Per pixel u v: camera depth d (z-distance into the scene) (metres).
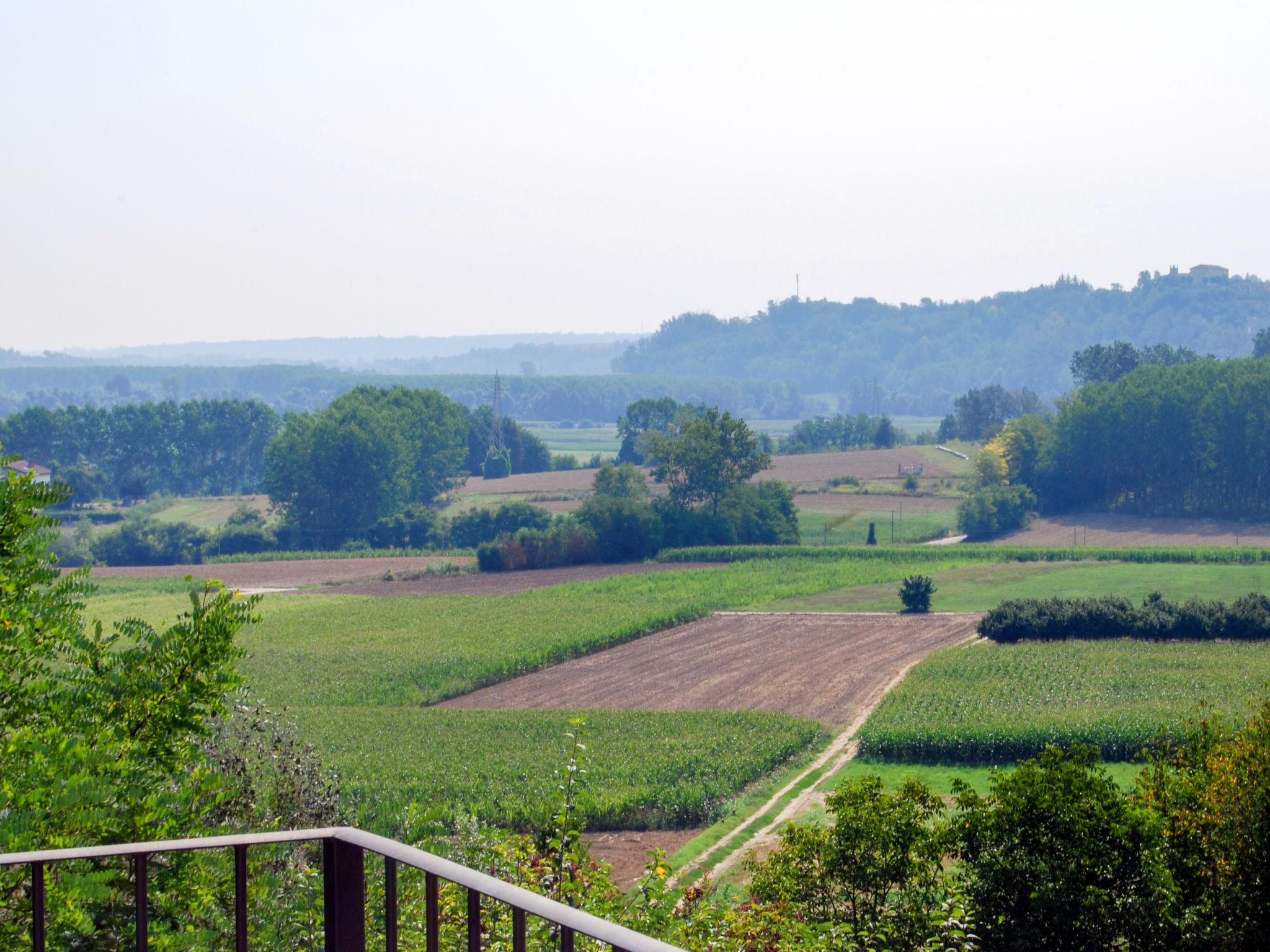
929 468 157.75
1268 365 128.75
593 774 35.62
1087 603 59.59
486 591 87.50
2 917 6.02
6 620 8.78
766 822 31.19
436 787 35.00
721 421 111.62
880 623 68.19
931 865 18.84
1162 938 17.73
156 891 6.85
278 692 53.47
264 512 138.88
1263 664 51.31
